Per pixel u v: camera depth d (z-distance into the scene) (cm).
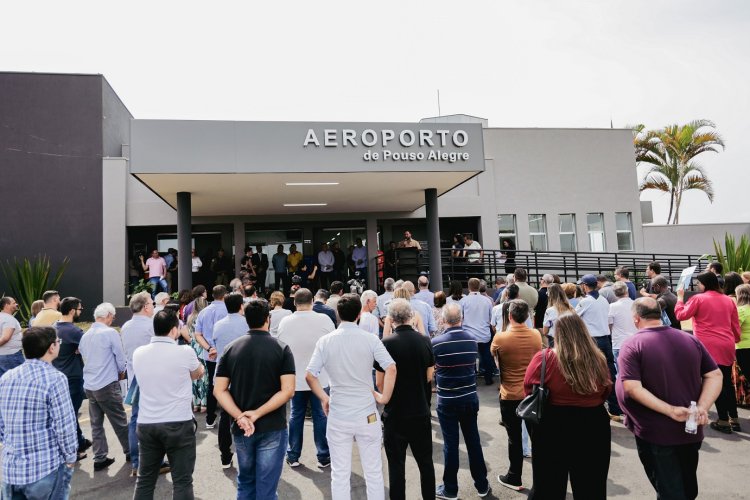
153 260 1450
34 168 1586
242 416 344
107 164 1623
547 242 1900
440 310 814
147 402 371
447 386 427
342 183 1227
